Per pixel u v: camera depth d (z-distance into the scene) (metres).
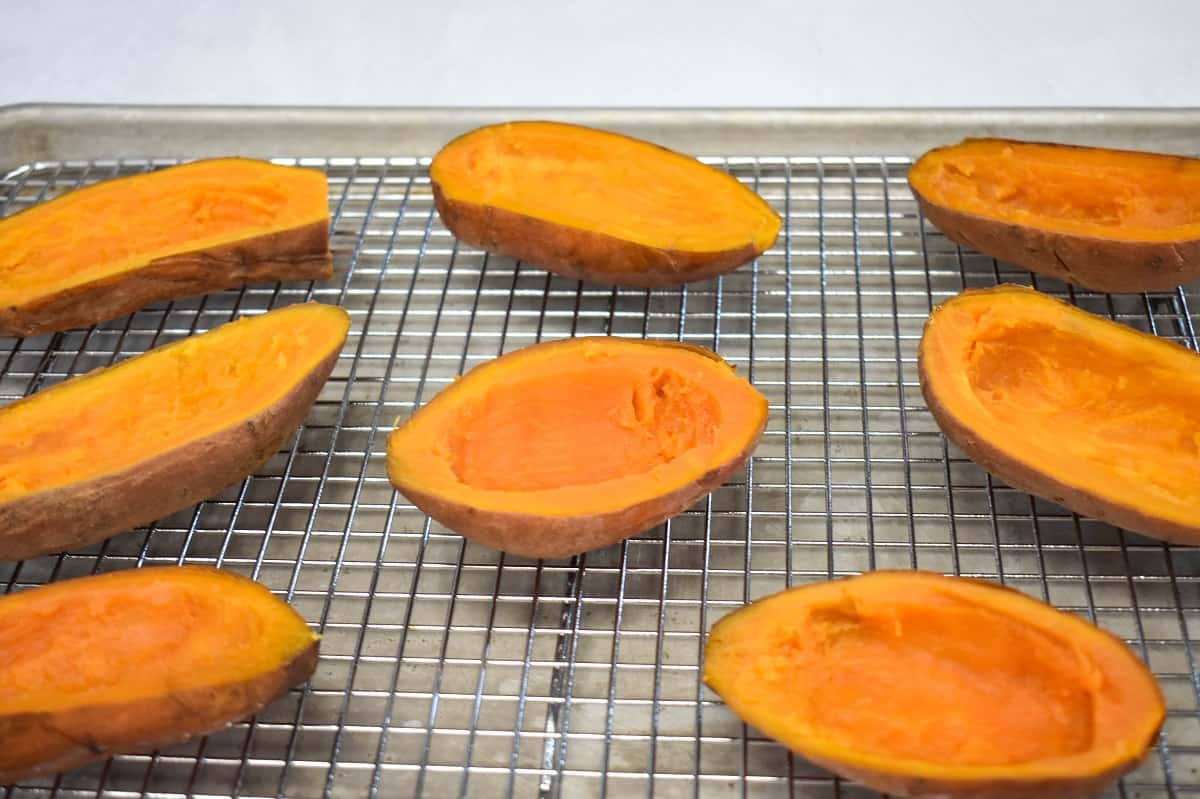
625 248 0.62
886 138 0.70
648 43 0.83
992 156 0.65
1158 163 0.63
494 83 0.80
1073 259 0.61
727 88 0.79
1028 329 0.58
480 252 0.67
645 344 0.57
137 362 0.58
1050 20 0.83
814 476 0.58
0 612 0.52
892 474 0.58
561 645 0.54
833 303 0.64
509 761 0.51
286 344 0.59
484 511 0.53
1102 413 0.58
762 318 0.64
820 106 0.71
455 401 0.56
